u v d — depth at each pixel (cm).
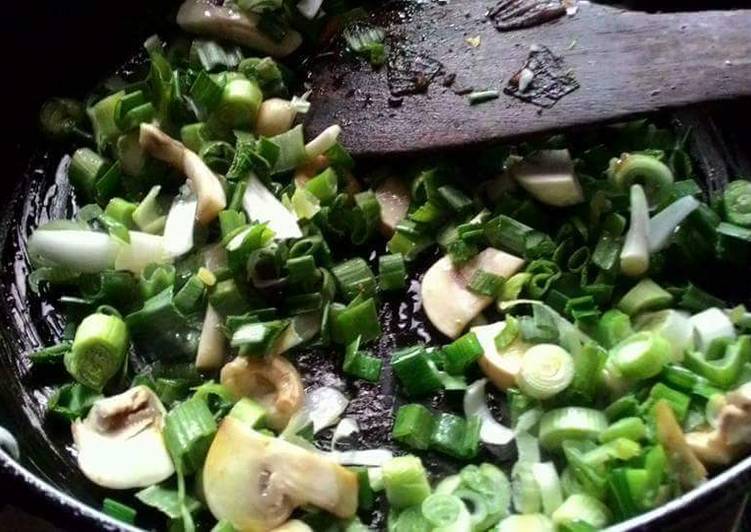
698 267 31
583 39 31
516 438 28
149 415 28
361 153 32
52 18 35
